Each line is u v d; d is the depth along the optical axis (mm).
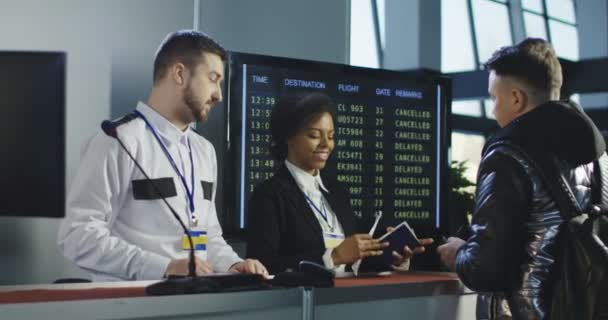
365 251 2713
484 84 10086
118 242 2283
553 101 2322
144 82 3320
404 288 2377
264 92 3230
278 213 2764
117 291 1896
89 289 1938
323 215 2855
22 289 1925
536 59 2367
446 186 3605
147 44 3328
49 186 1642
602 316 2117
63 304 1656
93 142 2393
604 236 2221
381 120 3467
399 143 3506
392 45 9359
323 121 2846
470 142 11141
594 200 2371
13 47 2986
